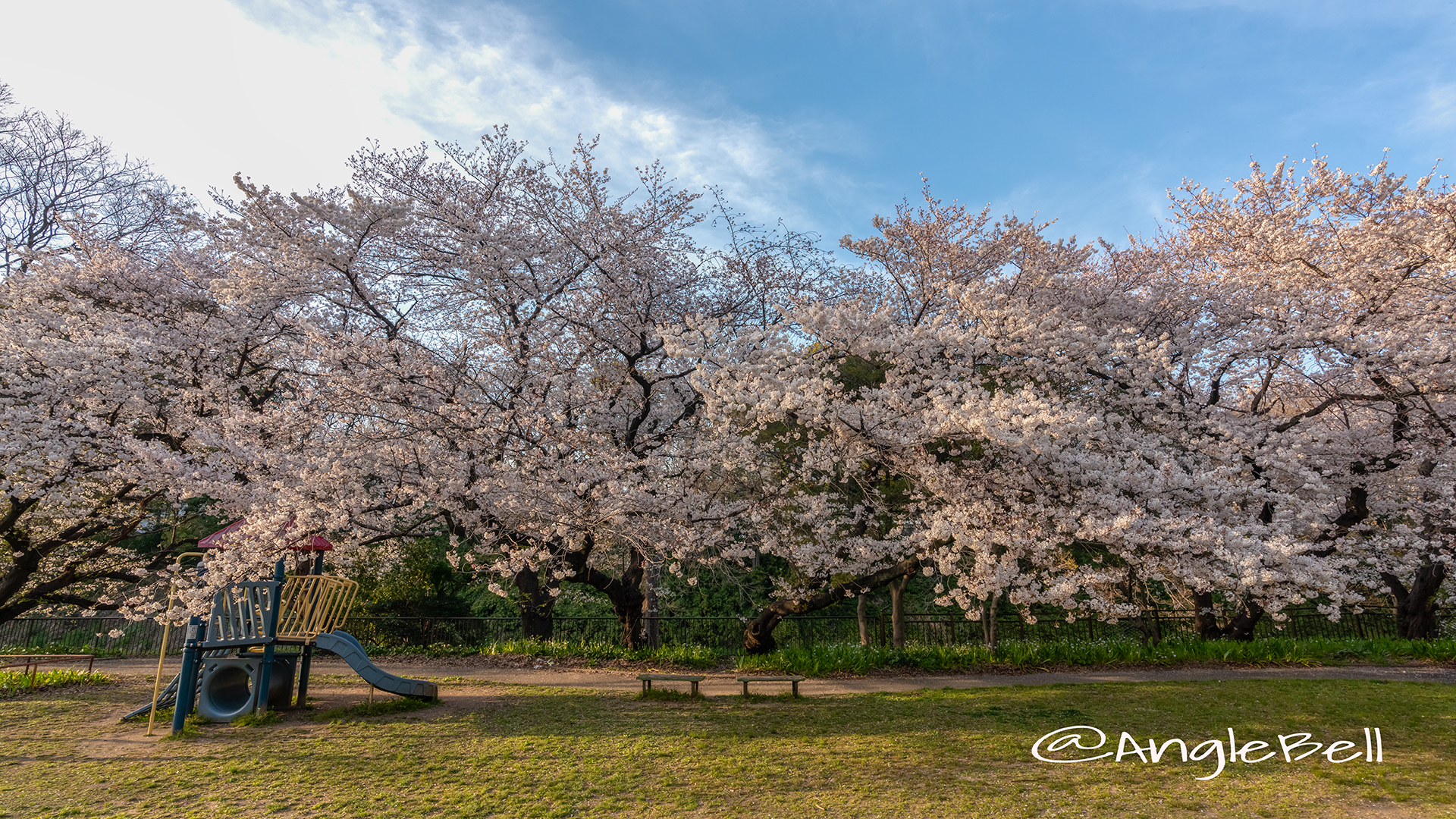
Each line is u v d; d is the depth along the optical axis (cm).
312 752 687
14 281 1255
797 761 648
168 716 847
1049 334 1136
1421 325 1167
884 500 1205
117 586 1574
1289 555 823
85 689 1051
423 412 1094
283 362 1314
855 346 1098
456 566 1121
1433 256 1171
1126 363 1202
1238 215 1483
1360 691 937
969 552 1163
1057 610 1816
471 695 994
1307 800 536
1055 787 574
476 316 1287
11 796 564
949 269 1477
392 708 868
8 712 880
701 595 2131
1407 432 1267
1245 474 1187
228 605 856
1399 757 640
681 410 1430
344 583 948
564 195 1345
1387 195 1351
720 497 1280
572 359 1345
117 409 1109
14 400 1023
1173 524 862
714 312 1478
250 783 596
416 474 1059
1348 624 1706
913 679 1119
